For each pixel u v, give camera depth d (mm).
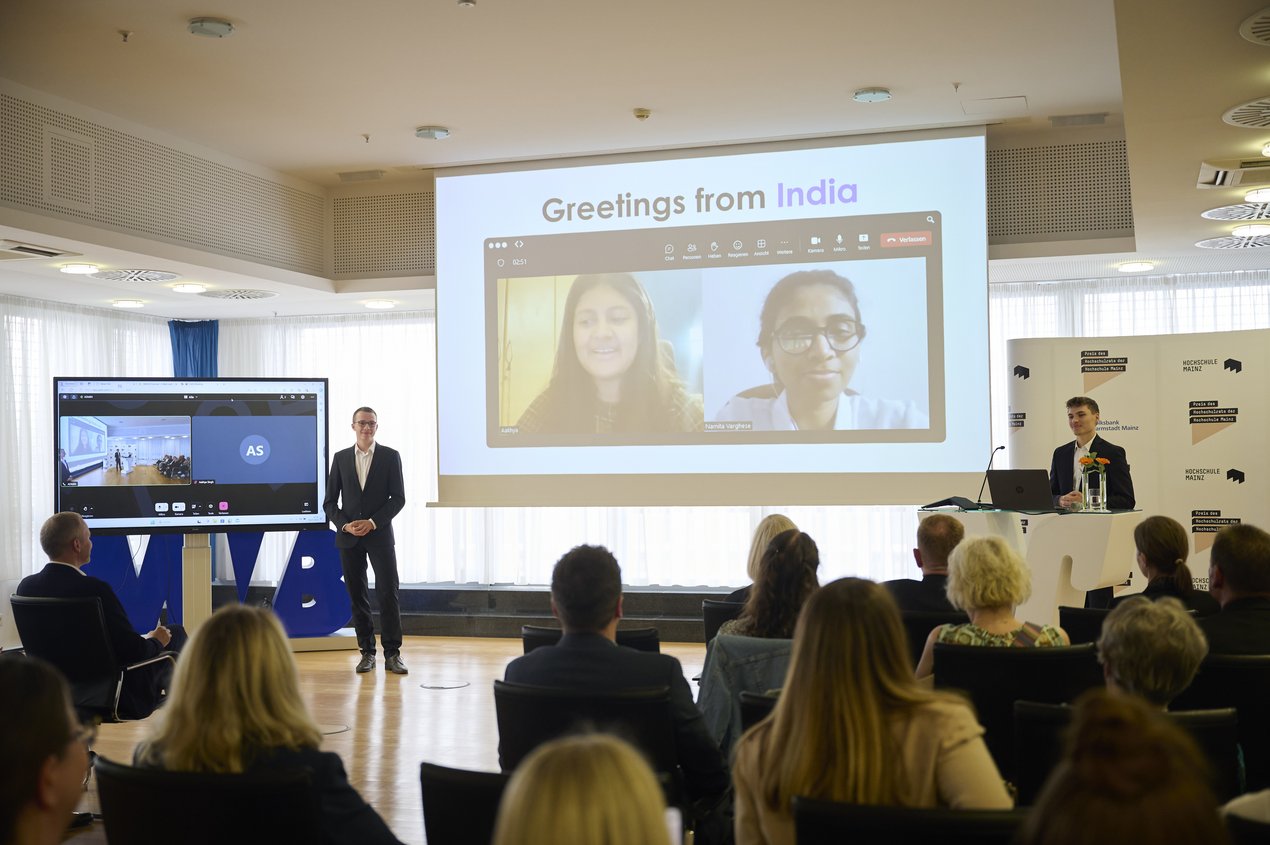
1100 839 896
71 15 5043
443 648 8094
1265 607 2932
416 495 9492
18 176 5914
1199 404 7070
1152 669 2164
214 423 7508
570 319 7660
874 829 1518
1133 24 3631
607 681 2623
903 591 3604
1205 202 6020
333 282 8414
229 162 7477
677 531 8820
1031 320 8516
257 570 9773
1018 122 7000
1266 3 3455
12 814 1327
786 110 6664
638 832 903
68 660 4340
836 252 7246
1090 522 4488
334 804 2004
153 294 8398
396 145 7336
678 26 5262
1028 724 2168
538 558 9109
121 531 7305
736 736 3000
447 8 5012
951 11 5098
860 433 7191
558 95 6309
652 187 7555
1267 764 2701
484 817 1900
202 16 5070
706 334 7453
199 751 1924
